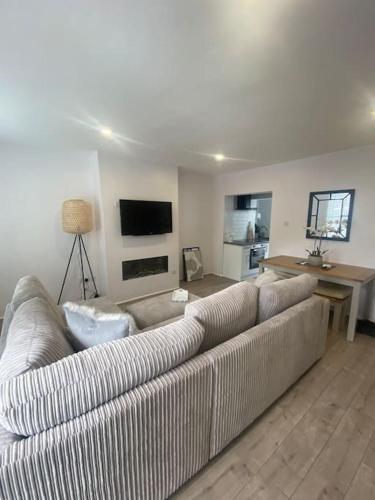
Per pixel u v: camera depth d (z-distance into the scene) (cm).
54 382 83
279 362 166
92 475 89
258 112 207
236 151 327
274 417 164
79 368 89
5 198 306
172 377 107
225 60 138
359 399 180
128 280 392
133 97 182
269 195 562
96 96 180
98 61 139
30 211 324
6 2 100
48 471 80
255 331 150
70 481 85
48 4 101
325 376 206
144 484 104
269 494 119
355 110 201
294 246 388
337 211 332
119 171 360
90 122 230
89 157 355
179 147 310
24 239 324
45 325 126
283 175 395
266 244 543
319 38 120
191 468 122
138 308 246
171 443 110
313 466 132
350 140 279
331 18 107
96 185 354
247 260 512
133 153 342
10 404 76
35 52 131
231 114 211
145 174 388
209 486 123
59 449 80
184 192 493
